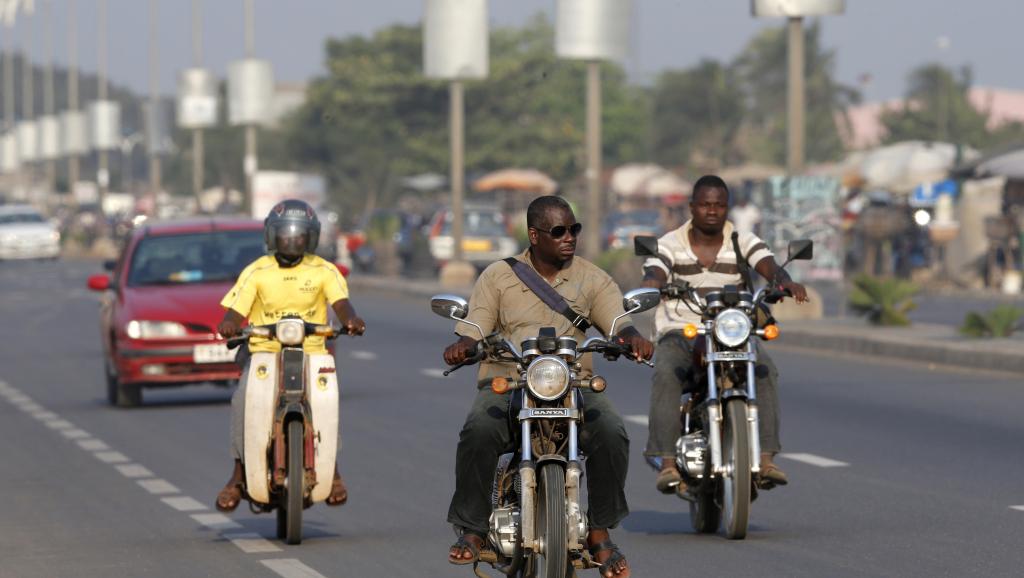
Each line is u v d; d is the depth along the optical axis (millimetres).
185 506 27875
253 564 22594
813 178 64250
